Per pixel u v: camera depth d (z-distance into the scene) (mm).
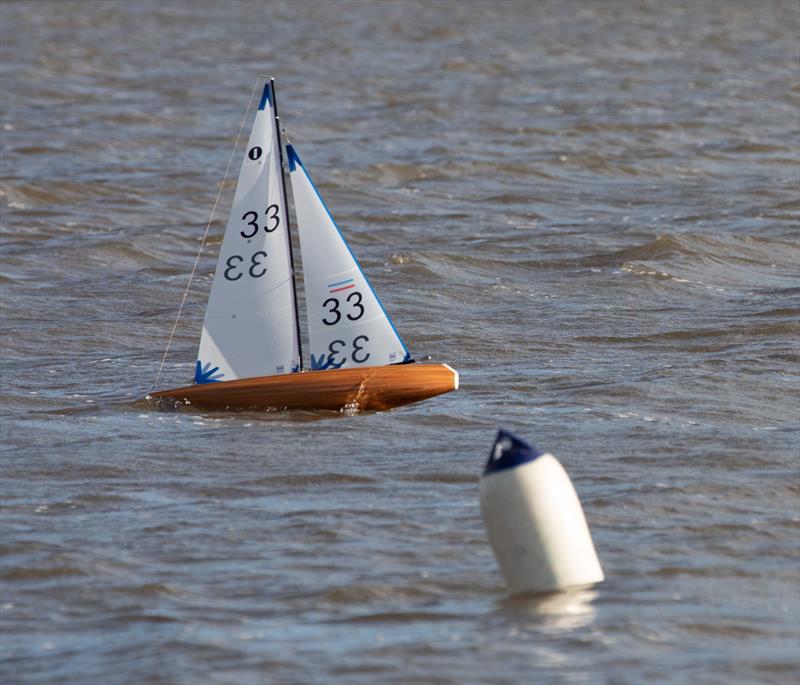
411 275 125500
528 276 125750
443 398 84312
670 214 158875
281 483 68062
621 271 124188
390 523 61250
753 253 132125
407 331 103938
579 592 52375
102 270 135125
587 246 139375
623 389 84625
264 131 81312
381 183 185375
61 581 54781
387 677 45188
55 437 77750
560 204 168750
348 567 55875
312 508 63719
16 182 176000
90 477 69750
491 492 52406
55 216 164000
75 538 60094
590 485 66250
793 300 111375
